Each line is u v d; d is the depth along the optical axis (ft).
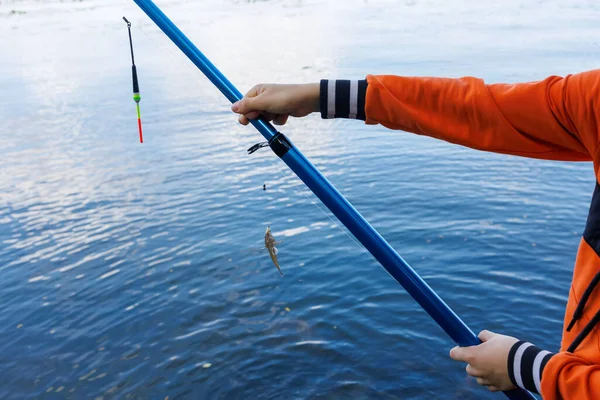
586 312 3.77
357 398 12.76
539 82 3.90
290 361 14.03
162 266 18.78
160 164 29.19
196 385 13.43
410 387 12.99
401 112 4.16
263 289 17.06
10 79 54.65
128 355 14.58
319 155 29.63
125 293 17.37
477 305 15.46
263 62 54.19
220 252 19.53
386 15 86.94
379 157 28.76
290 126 35.81
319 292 16.72
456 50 54.49
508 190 23.47
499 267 17.24
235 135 33.96
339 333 14.90
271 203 23.56
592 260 3.75
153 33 79.71
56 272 18.89
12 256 20.17
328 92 4.27
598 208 3.72
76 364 14.39
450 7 92.12
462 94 4.04
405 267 4.73
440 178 25.26
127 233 21.47
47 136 35.17
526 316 14.93
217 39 70.85
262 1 109.09
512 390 4.30
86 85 50.24
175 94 45.16
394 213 21.61
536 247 18.35
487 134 4.03
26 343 15.33
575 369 3.59
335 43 63.72
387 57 52.80
